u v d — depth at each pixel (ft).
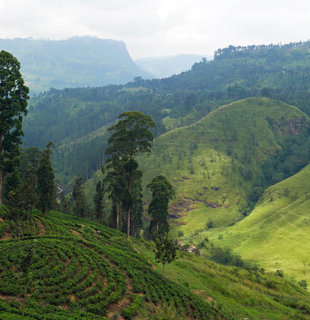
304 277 362.53
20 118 183.32
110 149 214.28
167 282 122.31
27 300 74.28
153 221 275.39
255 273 217.56
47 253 105.81
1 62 169.89
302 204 553.23
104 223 295.28
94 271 101.50
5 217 114.01
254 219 568.82
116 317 80.69
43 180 189.57
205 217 640.99
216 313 109.70
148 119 201.05
